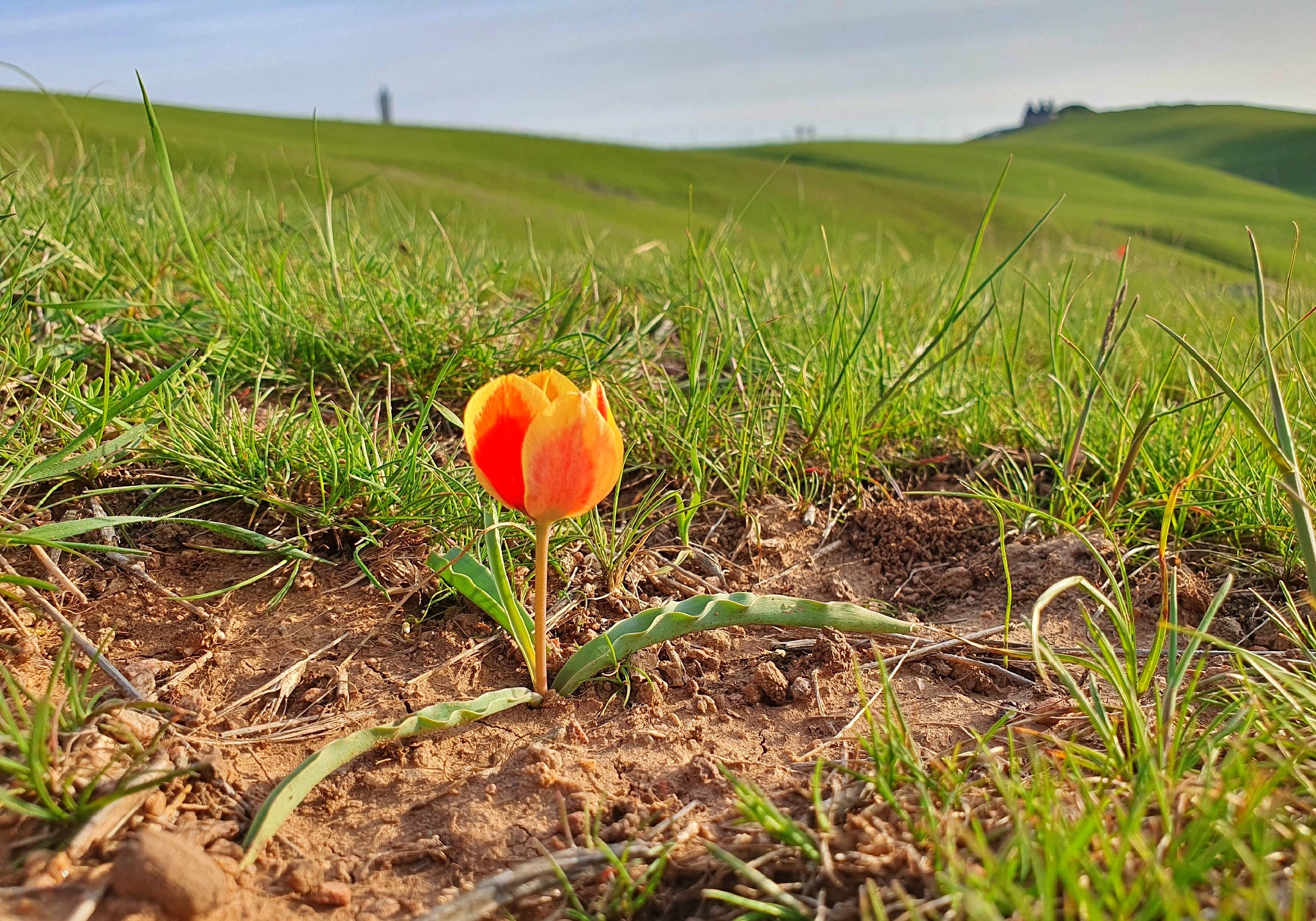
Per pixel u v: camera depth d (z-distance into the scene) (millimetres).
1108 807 205
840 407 414
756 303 542
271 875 211
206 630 283
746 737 262
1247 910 171
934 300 556
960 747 250
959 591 339
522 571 321
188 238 411
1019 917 180
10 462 312
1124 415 377
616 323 469
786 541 368
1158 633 239
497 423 228
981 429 434
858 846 207
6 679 216
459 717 246
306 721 259
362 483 324
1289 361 408
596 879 211
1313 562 233
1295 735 211
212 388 374
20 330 364
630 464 398
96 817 204
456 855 221
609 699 276
